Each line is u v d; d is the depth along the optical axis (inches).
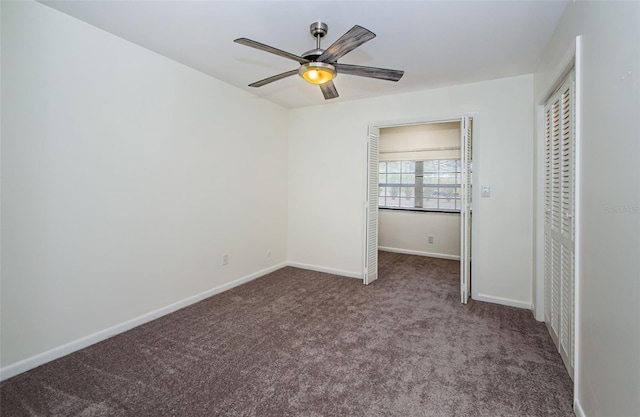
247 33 89.3
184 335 94.4
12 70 71.9
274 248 167.6
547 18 78.9
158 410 62.6
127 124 95.9
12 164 72.5
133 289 99.3
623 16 43.8
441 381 72.2
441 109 132.6
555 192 87.7
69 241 83.3
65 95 81.2
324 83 88.4
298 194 174.6
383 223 231.6
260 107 153.4
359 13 78.1
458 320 106.2
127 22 84.4
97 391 68.3
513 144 118.3
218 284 132.0
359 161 155.3
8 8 71.0
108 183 91.6
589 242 56.7
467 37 89.7
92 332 88.7
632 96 41.4
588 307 57.1
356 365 78.7
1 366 72.0
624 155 43.7
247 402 65.0
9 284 72.8
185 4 75.6
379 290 137.9
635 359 40.7
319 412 62.1
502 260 121.0
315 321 105.0
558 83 82.4
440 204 214.5
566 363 76.4
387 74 83.8
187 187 116.4
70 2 75.2
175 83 110.4
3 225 71.6
